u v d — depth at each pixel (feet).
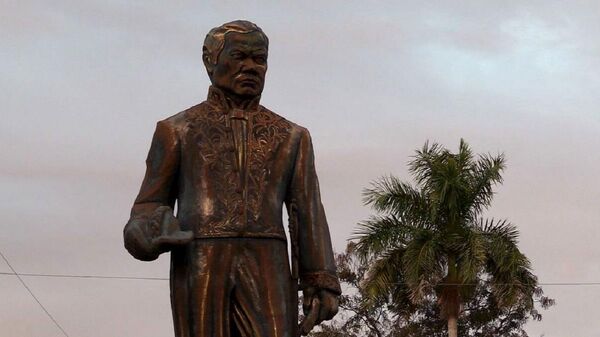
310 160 25.86
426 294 82.64
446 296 83.92
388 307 89.86
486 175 84.33
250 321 24.80
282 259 25.20
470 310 99.04
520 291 84.33
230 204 25.05
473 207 84.64
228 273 24.85
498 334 99.30
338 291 25.43
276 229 25.23
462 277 83.35
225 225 24.93
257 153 25.44
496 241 84.02
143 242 24.13
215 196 25.09
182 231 24.36
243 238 24.99
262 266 24.98
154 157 25.44
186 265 24.95
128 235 24.29
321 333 101.55
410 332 99.86
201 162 25.23
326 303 25.30
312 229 25.52
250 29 25.73
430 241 82.53
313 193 25.73
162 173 25.31
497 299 84.43
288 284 25.18
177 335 24.95
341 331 101.35
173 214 24.53
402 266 84.84
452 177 83.25
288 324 24.93
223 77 25.66
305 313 25.36
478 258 81.41
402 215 84.28
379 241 84.17
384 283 84.64
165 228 24.21
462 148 85.25
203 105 25.76
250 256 24.98
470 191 83.97
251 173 25.30
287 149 25.64
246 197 25.13
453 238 83.05
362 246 84.79
